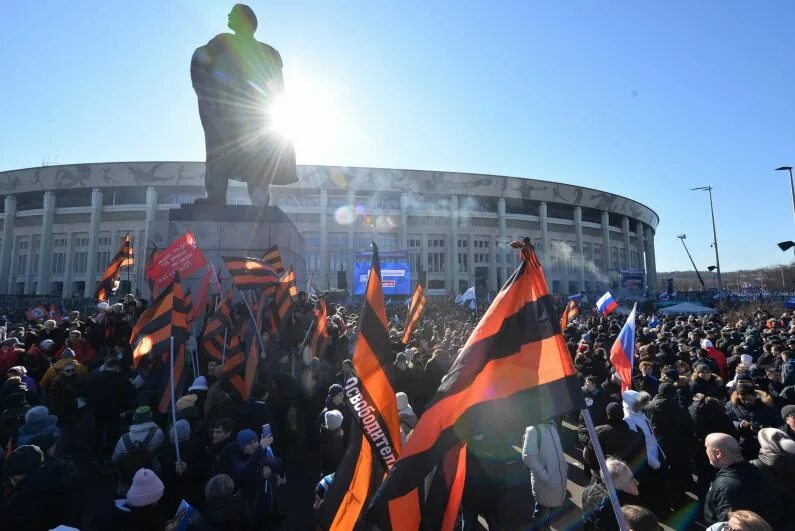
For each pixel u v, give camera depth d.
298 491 6.23
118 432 6.95
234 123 12.24
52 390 6.78
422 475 2.65
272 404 7.36
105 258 68.00
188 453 4.78
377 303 3.51
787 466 3.76
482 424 2.77
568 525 5.63
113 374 7.02
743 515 2.60
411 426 5.15
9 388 5.99
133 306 10.85
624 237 91.25
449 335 12.32
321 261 69.25
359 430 3.40
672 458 5.70
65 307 42.06
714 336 12.48
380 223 73.00
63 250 69.81
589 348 9.71
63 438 6.54
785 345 8.97
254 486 4.32
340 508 3.24
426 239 74.38
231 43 12.21
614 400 7.34
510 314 2.98
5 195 72.25
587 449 4.93
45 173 69.50
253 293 10.46
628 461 4.82
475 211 77.81
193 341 8.20
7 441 5.32
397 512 3.17
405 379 8.14
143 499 3.28
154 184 67.50
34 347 8.59
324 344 8.70
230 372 6.53
